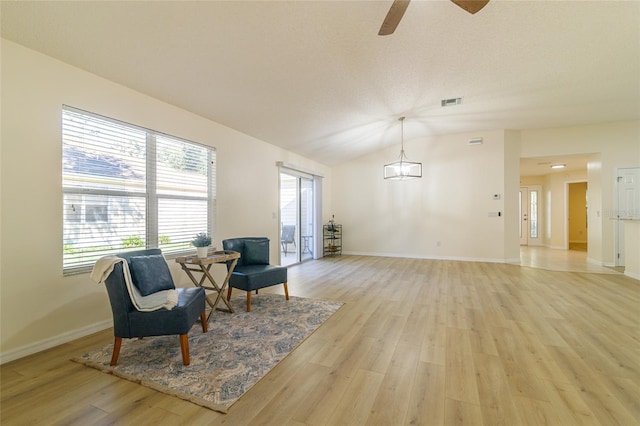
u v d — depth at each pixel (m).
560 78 3.88
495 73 3.70
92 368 2.16
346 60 3.22
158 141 3.48
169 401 1.79
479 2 1.91
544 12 2.62
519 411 1.68
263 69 3.17
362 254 7.79
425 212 7.12
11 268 2.29
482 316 3.19
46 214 2.48
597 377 2.01
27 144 2.37
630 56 3.35
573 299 3.78
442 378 2.02
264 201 5.32
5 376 2.06
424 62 3.39
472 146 6.64
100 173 2.90
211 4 2.22
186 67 2.93
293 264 6.48
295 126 4.92
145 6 2.14
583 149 6.02
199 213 4.03
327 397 1.82
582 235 10.12
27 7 2.02
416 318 3.15
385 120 5.38
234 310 3.41
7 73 2.26
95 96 2.83
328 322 3.05
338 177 8.06
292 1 2.30
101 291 2.88
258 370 2.12
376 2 2.38
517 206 6.48
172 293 2.48
